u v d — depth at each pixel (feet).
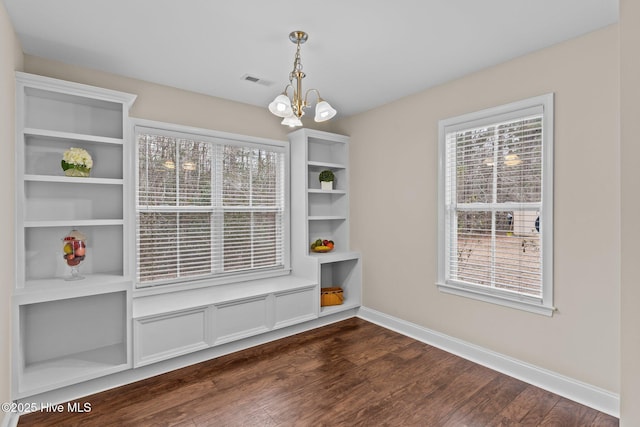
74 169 8.24
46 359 8.48
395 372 8.97
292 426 6.81
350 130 13.83
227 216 11.83
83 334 8.99
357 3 6.47
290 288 11.37
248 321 10.43
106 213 9.40
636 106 5.11
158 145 10.42
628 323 5.19
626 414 5.18
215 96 11.53
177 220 10.75
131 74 9.73
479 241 9.61
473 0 6.36
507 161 8.95
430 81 10.25
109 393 7.99
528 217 8.55
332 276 14.79
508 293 8.94
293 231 13.30
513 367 8.77
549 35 7.62
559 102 7.96
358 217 13.51
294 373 8.94
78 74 9.15
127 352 8.29
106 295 9.30
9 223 6.88
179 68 9.35
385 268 12.37
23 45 8.02
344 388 8.20
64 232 8.85
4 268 6.43
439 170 10.42
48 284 7.86
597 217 7.41
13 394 6.97
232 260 11.94
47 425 6.83
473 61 8.93
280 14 6.82
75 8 6.58
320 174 13.67
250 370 9.10
